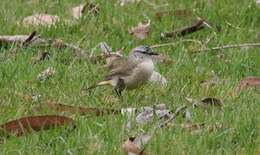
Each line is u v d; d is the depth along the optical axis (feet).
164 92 41.39
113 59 45.78
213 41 49.67
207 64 45.83
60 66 44.29
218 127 36.78
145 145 34.88
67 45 47.52
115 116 37.88
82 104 40.06
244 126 36.52
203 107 39.40
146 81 41.98
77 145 34.94
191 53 47.88
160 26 51.62
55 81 42.39
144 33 50.70
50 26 50.55
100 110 38.47
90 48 47.80
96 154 34.37
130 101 40.57
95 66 45.19
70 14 52.90
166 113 38.11
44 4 54.29
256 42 49.96
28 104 39.55
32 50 46.93
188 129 36.78
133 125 36.88
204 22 51.34
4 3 54.54
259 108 38.91
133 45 49.14
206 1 55.11
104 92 41.75
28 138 35.76
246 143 35.55
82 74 43.57
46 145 35.37
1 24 50.44
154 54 42.47
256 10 53.67
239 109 38.63
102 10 53.21
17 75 42.78
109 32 50.88
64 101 40.11
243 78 43.01
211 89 41.88
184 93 41.55
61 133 36.35
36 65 44.55
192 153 34.47
